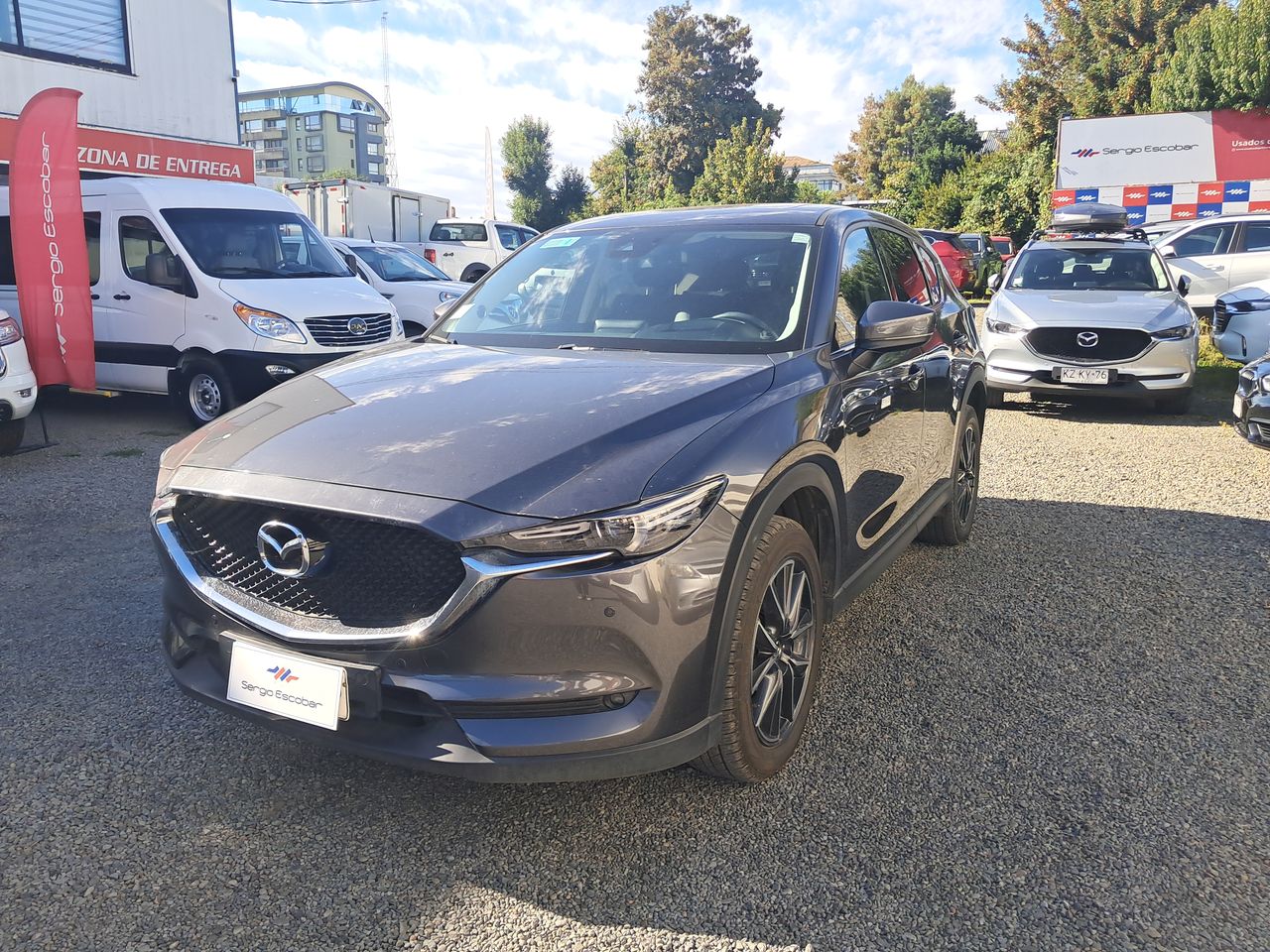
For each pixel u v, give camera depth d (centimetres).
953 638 365
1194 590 411
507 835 245
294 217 898
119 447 734
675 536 216
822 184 10475
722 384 263
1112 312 795
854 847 238
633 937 209
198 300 780
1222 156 1919
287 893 222
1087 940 206
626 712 217
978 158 3750
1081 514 529
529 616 207
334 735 226
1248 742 288
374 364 309
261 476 230
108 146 1311
